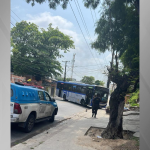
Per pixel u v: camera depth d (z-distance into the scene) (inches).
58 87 1047.6
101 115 507.2
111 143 195.6
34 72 1146.0
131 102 748.6
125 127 292.0
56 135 223.6
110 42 338.6
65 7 289.1
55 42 1156.5
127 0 294.4
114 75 234.7
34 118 266.5
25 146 174.4
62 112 518.0
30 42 1072.2
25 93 248.2
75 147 177.9
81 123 333.1
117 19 325.1
